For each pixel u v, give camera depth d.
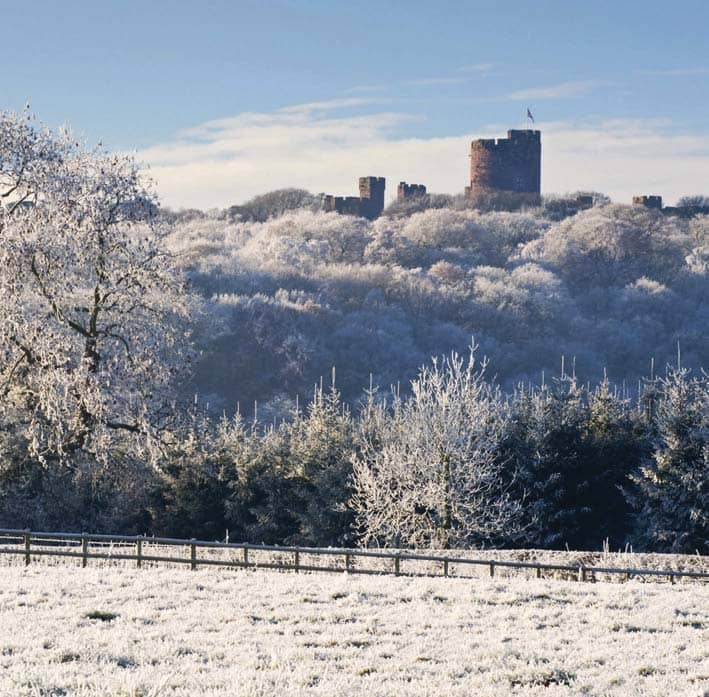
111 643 21.39
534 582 31.86
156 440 49.91
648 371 178.12
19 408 51.00
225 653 21.06
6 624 22.98
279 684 18.36
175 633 22.89
